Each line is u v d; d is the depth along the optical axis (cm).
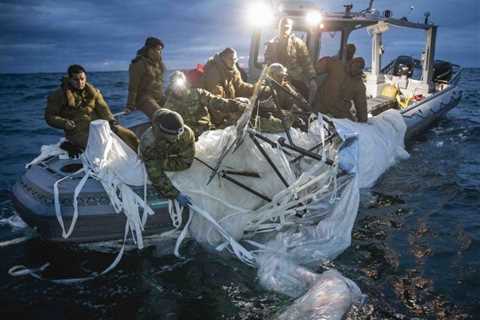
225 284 381
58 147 486
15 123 1315
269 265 393
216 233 436
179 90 462
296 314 322
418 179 665
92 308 348
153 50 547
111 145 430
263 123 486
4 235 471
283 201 440
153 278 391
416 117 879
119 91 2855
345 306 325
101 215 410
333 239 434
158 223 436
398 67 1195
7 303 354
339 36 806
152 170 406
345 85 673
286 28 624
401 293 364
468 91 2353
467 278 388
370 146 644
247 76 731
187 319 333
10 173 717
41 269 405
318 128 503
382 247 450
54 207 403
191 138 416
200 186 439
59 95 463
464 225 504
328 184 448
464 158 789
